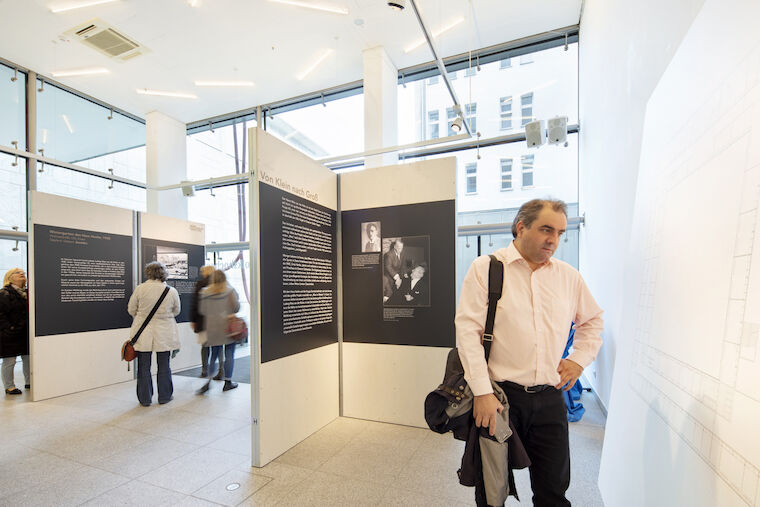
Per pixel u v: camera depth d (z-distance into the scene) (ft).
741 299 2.78
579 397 10.70
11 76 16.99
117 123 21.27
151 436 9.48
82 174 19.33
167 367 12.28
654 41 6.04
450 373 4.48
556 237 4.09
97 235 14.17
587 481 6.99
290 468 7.75
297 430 8.92
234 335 13.65
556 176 15.72
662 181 4.94
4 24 14.34
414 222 10.16
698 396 3.29
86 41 15.35
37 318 12.47
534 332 4.30
